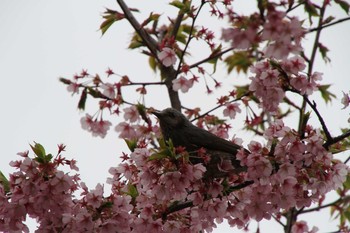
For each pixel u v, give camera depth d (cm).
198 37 1363
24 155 1045
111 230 1042
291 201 1056
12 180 1026
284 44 762
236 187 1098
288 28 748
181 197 1034
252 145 1038
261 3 743
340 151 1090
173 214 1124
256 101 1421
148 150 1061
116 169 1174
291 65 1045
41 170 1023
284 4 773
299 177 1045
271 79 1041
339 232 1433
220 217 1109
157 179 1033
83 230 1034
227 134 1417
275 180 1041
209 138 1323
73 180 1086
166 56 1332
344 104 1092
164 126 1391
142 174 1031
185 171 1005
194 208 1124
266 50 768
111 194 1064
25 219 1066
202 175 1061
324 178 1042
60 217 1059
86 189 1081
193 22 1350
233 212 1117
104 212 1056
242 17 748
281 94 1040
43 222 1071
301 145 1016
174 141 1374
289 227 1424
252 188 1083
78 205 1060
